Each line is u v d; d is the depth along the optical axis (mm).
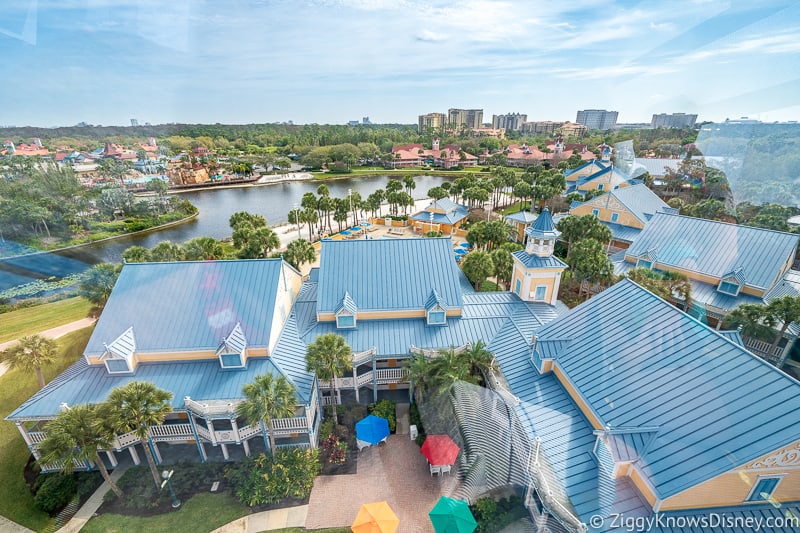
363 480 21547
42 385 27328
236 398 22453
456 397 12891
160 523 19953
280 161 153375
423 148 181875
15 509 20828
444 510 10422
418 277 30266
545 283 30359
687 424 13422
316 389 24984
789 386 12312
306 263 55719
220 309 25734
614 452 13797
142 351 24281
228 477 22234
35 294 32000
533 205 82062
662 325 17719
